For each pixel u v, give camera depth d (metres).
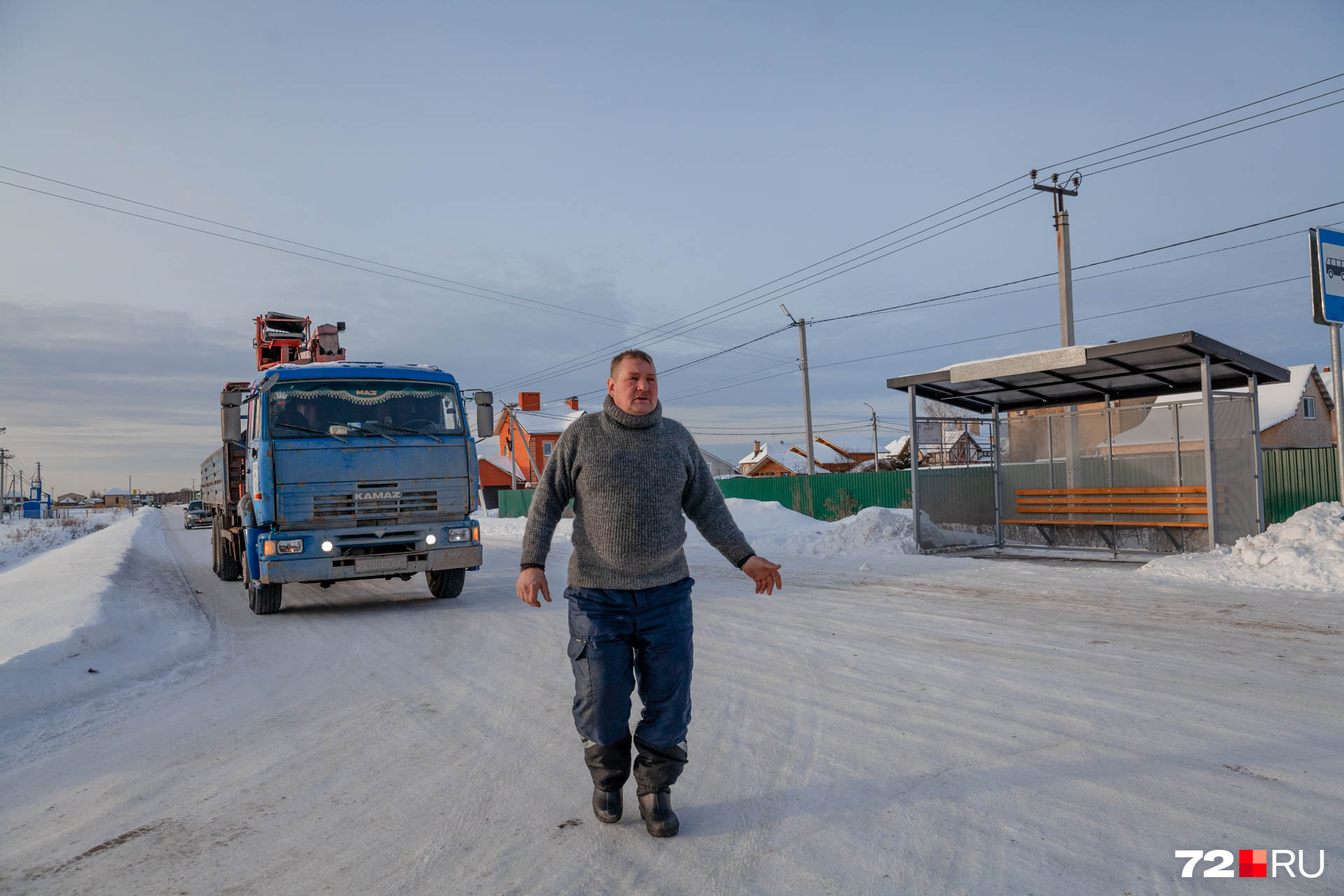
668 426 3.14
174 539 30.42
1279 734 3.91
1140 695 4.66
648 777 3.03
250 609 9.94
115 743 4.50
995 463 14.45
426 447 9.30
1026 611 7.59
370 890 2.66
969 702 4.62
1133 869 2.62
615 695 3.05
